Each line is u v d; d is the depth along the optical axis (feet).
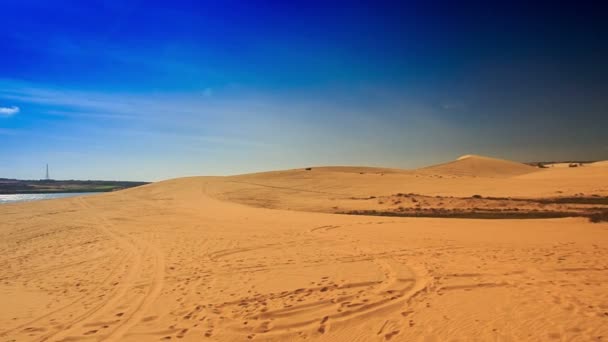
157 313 23.26
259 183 168.04
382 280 28.60
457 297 24.20
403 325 20.26
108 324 21.84
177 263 36.14
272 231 55.62
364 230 55.11
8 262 39.70
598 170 152.97
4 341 19.89
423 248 40.57
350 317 21.68
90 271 34.40
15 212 97.96
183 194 146.10
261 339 19.38
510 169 304.50
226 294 26.40
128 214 86.07
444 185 136.15
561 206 81.30
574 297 23.35
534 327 19.20
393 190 131.64
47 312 24.12
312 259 36.35
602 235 46.50
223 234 53.26
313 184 157.28
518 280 27.40
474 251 38.34
